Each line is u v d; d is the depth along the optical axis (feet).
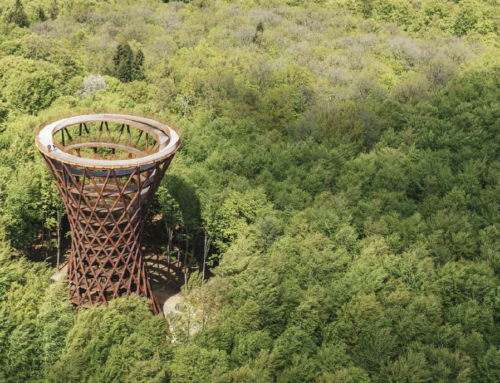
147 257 291.99
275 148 324.80
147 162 181.47
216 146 322.55
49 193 261.65
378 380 176.86
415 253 227.40
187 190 257.75
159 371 166.50
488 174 313.73
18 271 199.93
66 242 295.69
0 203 251.39
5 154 281.54
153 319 182.91
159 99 412.36
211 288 200.75
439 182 301.63
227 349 188.34
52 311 181.88
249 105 394.32
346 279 209.05
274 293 202.90
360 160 313.12
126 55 442.91
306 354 180.75
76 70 447.42
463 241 246.47
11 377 172.45
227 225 257.96
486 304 210.79
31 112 362.94
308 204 275.80
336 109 373.61
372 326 190.80
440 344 191.11
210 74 423.64
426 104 384.88
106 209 189.37
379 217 263.70
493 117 370.32
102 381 162.20
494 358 180.34
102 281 213.46
